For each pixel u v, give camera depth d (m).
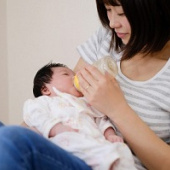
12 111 2.10
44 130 1.00
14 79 2.05
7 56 2.04
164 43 1.08
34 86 1.24
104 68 1.09
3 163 0.65
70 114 1.05
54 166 0.77
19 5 1.93
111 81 1.06
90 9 1.69
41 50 1.92
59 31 1.83
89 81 1.05
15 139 0.70
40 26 1.88
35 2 1.87
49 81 1.19
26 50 1.97
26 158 0.70
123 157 0.91
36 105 1.07
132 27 1.00
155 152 0.99
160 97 1.09
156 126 1.09
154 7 0.97
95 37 1.38
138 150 1.01
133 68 1.17
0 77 2.02
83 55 1.37
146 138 1.00
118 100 1.04
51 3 1.82
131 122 1.01
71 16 1.76
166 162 0.98
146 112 1.09
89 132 1.01
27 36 1.95
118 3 0.97
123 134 1.03
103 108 1.04
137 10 0.96
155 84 1.11
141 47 1.04
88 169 0.87
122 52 1.18
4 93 2.06
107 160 0.86
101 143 0.91
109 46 1.26
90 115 1.09
